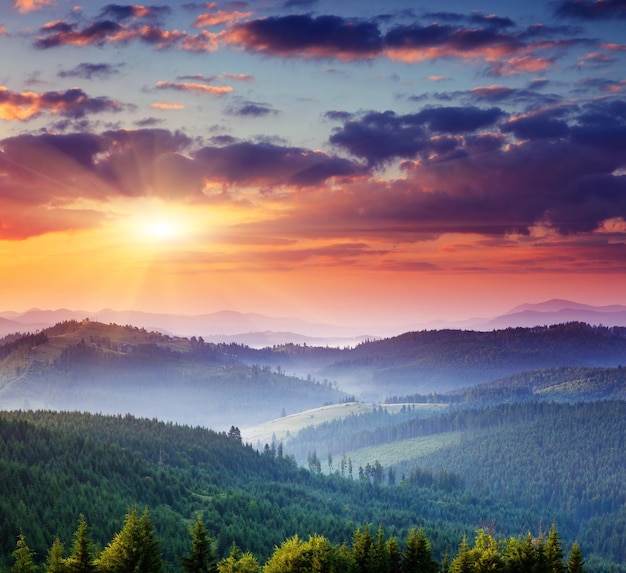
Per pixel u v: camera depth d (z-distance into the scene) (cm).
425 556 15662
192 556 14550
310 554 15875
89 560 14162
